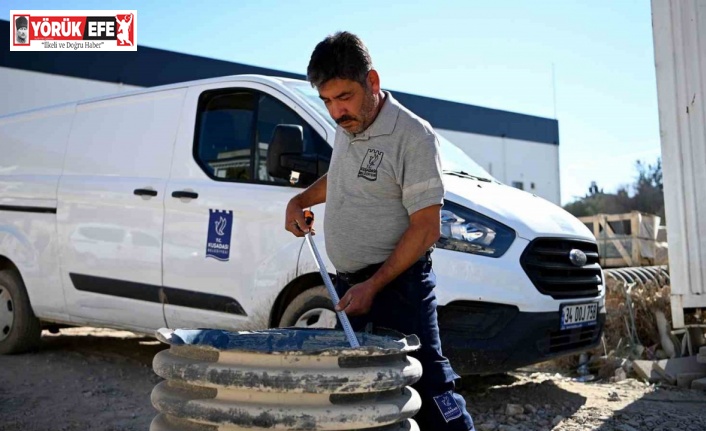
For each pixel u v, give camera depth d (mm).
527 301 3988
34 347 5996
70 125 5781
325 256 4086
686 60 5281
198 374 1925
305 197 3031
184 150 5000
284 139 4156
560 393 4801
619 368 5336
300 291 4332
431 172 2508
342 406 1888
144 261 4961
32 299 5691
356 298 2457
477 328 3908
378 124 2559
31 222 5699
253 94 4844
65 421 4176
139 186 5082
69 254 5414
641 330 6180
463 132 23859
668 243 5355
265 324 4375
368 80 2480
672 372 5117
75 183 5465
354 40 2467
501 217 4133
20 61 15469
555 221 4461
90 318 5383
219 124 4945
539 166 26375
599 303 4676
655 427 4039
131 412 4383
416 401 2082
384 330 2533
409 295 2613
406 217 2639
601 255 9852
